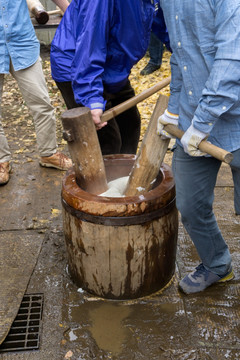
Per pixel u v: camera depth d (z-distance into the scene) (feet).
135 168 8.61
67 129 8.44
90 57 8.93
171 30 6.77
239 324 8.19
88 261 8.56
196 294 8.96
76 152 8.66
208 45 6.35
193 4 6.25
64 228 8.87
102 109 9.13
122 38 9.55
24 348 7.80
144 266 8.52
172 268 9.27
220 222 11.26
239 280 9.32
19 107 19.98
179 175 7.87
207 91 6.12
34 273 9.66
